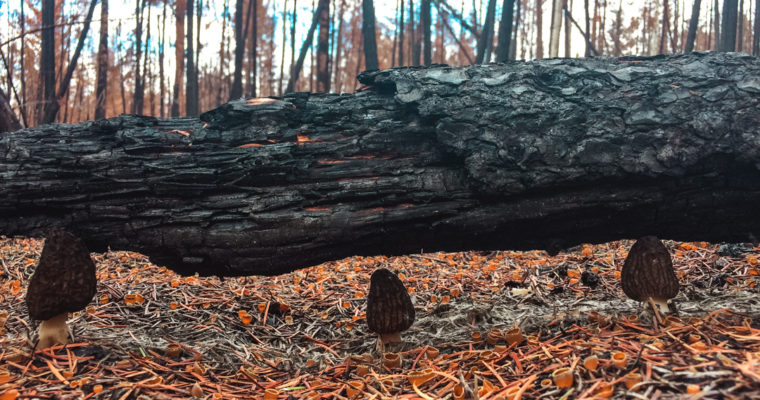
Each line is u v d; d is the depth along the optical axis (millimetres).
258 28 21078
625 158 2738
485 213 2889
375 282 3156
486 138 2801
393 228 2900
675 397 1773
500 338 3086
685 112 2740
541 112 2811
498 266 6148
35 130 2996
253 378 2814
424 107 2910
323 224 2863
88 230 2881
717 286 4344
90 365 2607
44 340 2738
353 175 2943
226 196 2900
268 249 2881
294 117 3092
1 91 4930
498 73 3037
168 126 3064
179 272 3074
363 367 2811
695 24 8742
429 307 4621
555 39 8727
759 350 2186
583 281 4965
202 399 2375
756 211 2912
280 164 2869
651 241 2957
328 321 4379
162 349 3113
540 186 2785
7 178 2789
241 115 3023
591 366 2156
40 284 2641
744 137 2670
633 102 2812
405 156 3000
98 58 12812
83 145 2898
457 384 2340
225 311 4453
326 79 11078
